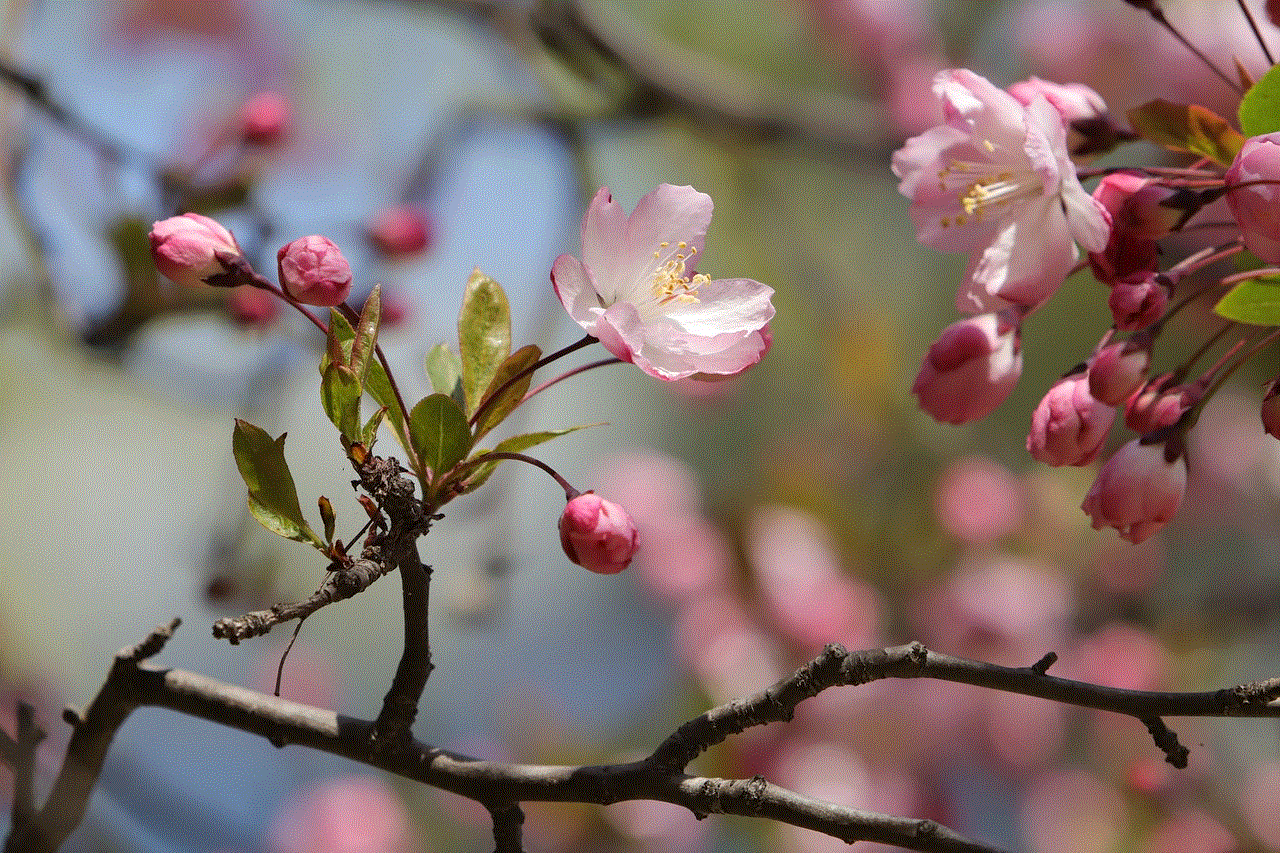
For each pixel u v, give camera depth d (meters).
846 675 1.51
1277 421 1.51
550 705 2.46
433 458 1.51
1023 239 1.53
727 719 1.51
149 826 1.69
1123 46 2.49
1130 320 1.52
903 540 2.46
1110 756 2.42
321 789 2.41
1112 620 2.43
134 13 2.50
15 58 1.74
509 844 1.52
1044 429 1.53
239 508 1.76
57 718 2.31
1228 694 1.50
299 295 1.52
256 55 2.50
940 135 1.55
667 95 2.23
